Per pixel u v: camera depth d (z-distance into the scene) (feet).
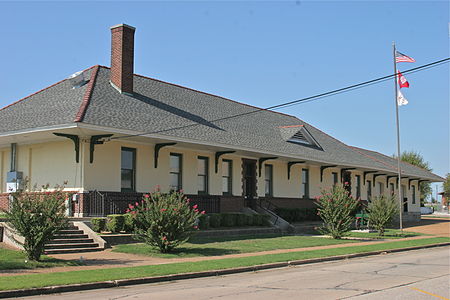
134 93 89.66
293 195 119.85
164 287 40.70
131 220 69.77
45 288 37.47
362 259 64.39
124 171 81.66
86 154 75.82
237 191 103.30
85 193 74.43
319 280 44.16
